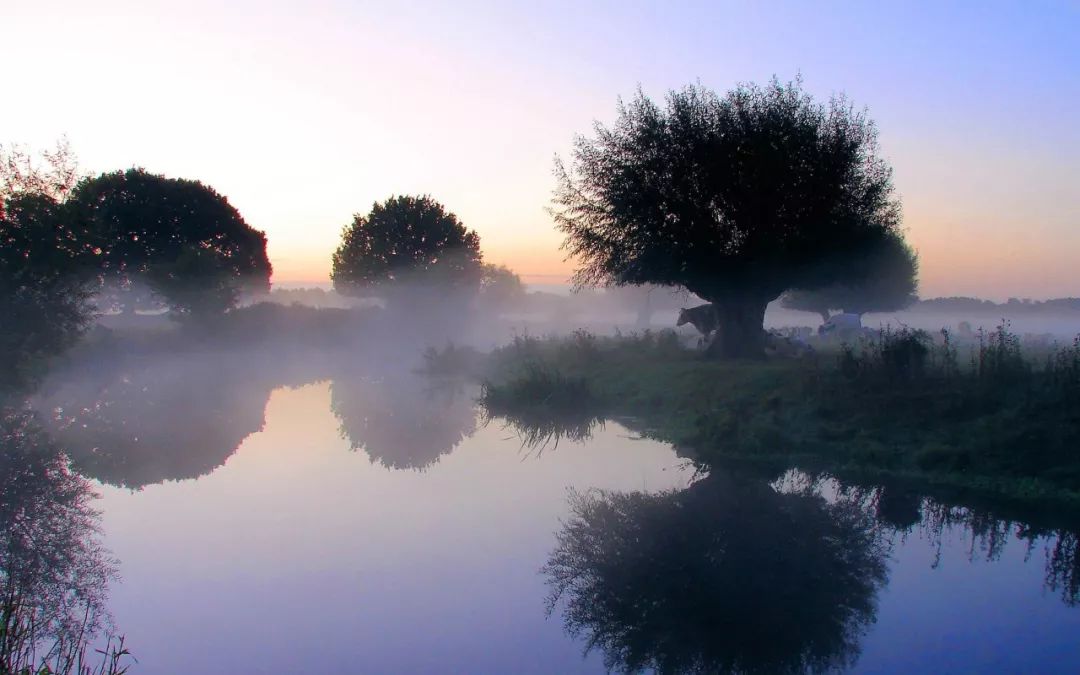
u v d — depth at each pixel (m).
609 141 22.50
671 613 7.46
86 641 6.91
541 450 15.27
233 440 16.70
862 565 8.83
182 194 53.06
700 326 26.12
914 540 9.74
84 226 22.50
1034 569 8.69
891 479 12.40
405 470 13.59
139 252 50.59
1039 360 18.48
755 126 21.05
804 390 16.59
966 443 13.15
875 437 14.21
